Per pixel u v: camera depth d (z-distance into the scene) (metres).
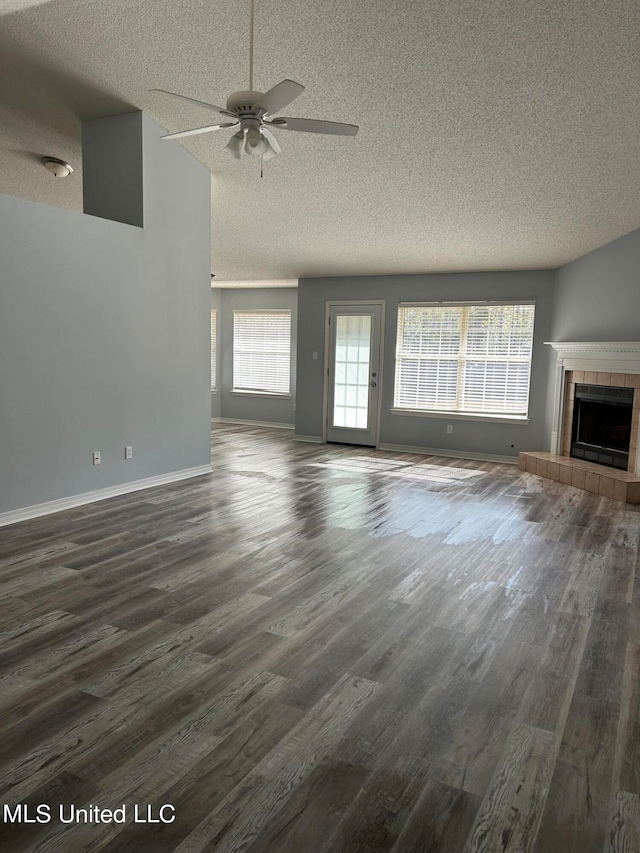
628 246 5.73
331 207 6.19
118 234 4.83
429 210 5.93
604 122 4.15
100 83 4.39
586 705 2.16
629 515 4.91
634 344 5.40
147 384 5.31
